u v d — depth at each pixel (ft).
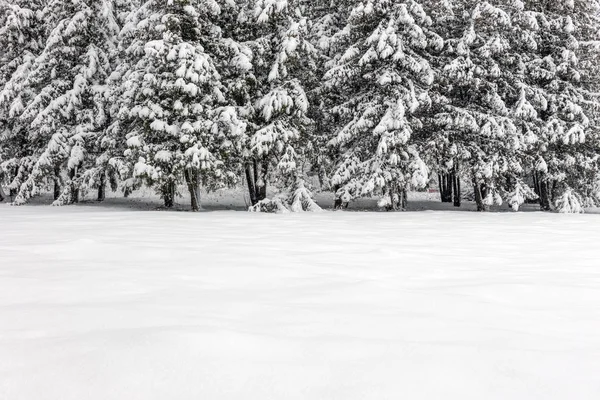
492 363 8.76
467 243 27.45
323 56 61.67
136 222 36.73
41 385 7.53
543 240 29.09
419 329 10.89
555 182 67.62
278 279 16.47
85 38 67.56
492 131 57.31
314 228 34.60
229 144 52.85
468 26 59.00
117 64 69.05
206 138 51.72
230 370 8.15
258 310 12.28
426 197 102.94
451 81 60.59
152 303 12.73
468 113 57.52
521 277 17.56
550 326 11.53
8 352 8.79
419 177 53.57
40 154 69.92
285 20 56.59
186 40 53.36
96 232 29.35
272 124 53.88
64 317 11.25
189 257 20.49
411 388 7.66
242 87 54.60
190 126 50.37
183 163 50.29
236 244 24.98
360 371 8.26
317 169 62.44
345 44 60.39
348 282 16.10
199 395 7.31
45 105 65.36
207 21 54.70
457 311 12.66
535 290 15.28
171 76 50.52
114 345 9.06
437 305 13.23
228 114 50.72
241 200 85.10
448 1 59.11
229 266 18.51
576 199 60.34
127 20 57.93
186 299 13.32
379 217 46.16
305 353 9.04
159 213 47.85
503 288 15.43
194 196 56.39
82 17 64.08
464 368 8.48
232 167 58.59
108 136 61.72
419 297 14.12
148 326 10.55
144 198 84.53
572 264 20.68
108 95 61.82
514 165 58.39
